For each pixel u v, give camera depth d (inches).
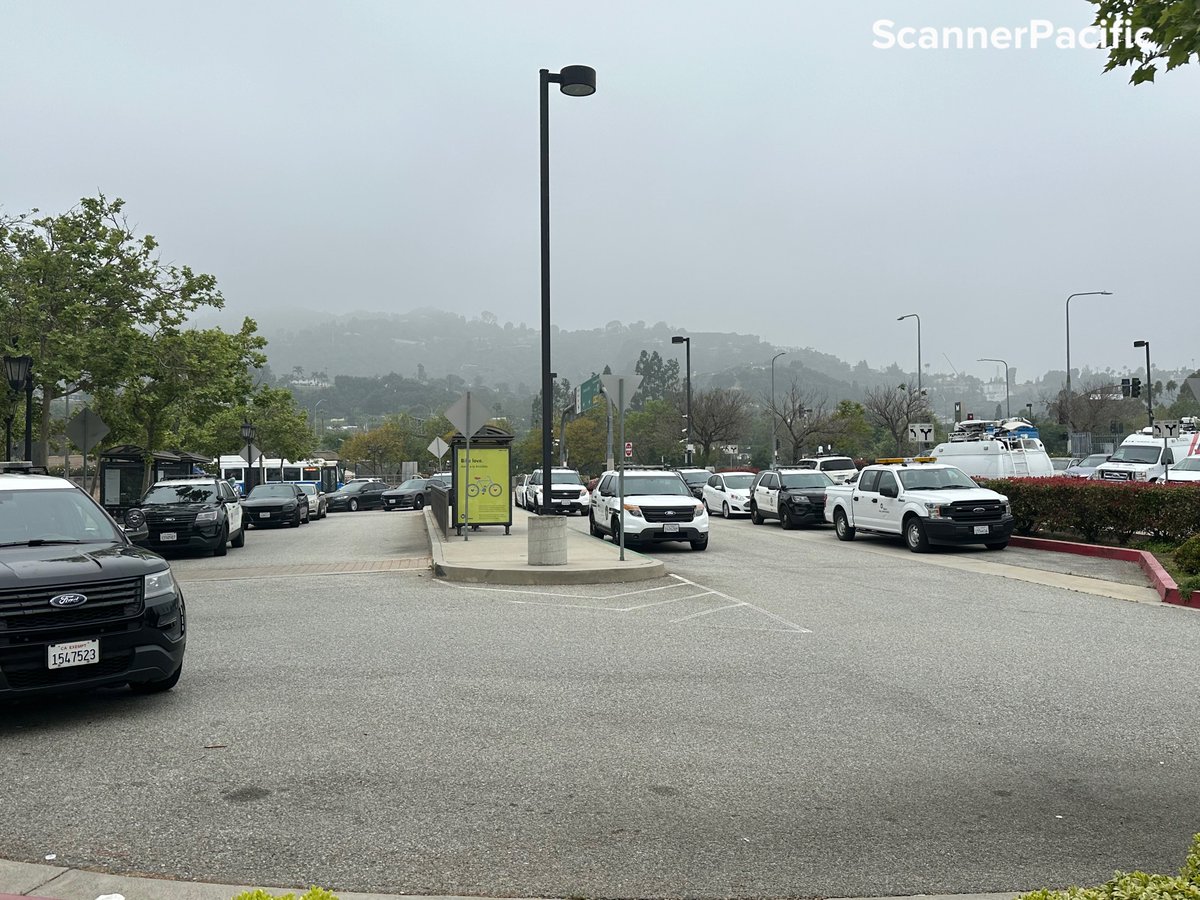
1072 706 275.1
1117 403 2706.7
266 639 385.1
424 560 729.0
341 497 2177.7
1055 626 411.2
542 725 255.4
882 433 3604.8
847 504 900.0
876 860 169.9
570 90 636.7
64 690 252.8
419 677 313.1
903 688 297.1
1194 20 172.4
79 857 169.3
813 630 402.3
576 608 469.4
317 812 191.5
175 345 1080.2
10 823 185.3
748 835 180.9
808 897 156.3
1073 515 753.6
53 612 251.1
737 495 1284.4
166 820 186.9
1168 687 298.0
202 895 154.7
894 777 214.1
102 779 211.5
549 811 192.9
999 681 306.3
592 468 3725.4
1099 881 161.5
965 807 195.8
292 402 2635.3
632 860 169.6
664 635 391.2
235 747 235.5
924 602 485.7
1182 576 521.3
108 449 1136.8
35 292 887.1
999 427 1565.0
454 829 183.0
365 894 156.1
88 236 948.6
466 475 920.3
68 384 963.3
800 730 251.0
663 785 208.4
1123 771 218.5
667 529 773.9
